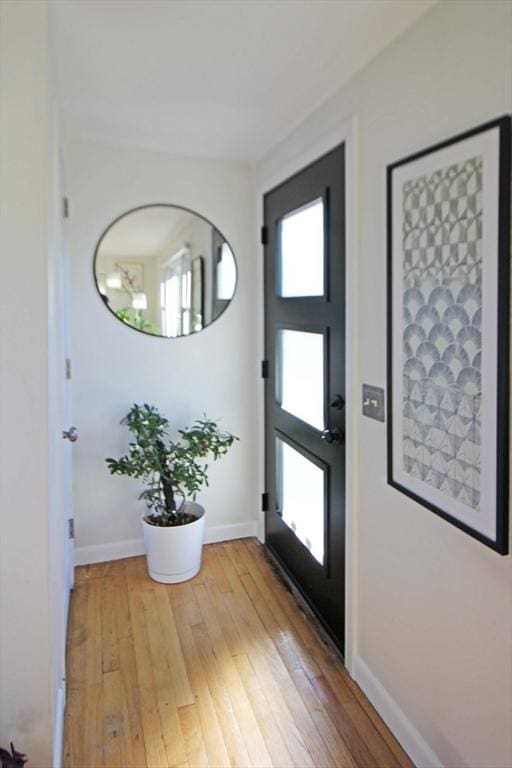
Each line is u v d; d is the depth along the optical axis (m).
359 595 1.88
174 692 1.86
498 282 1.13
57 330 1.69
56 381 1.62
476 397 1.21
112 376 2.74
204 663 2.01
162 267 2.75
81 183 2.58
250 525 3.11
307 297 2.27
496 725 1.23
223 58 1.70
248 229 2.91
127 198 2.66
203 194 2.80
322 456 2.20
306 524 2.42
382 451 1.70
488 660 1.25
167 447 2.76
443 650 1.41
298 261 2.38
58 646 1.66
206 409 2.94
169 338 2.82
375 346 1.71
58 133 1.84
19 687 1.40
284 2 1.39
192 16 1.46
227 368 2.96
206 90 1.95
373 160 1.67
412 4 1.38
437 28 1.35
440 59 1.34
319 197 2.11
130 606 2.39
